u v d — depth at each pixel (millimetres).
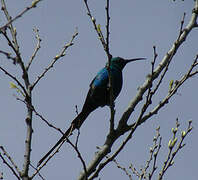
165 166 9469
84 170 8805
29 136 8727
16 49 9375
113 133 10641
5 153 8672
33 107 8992
